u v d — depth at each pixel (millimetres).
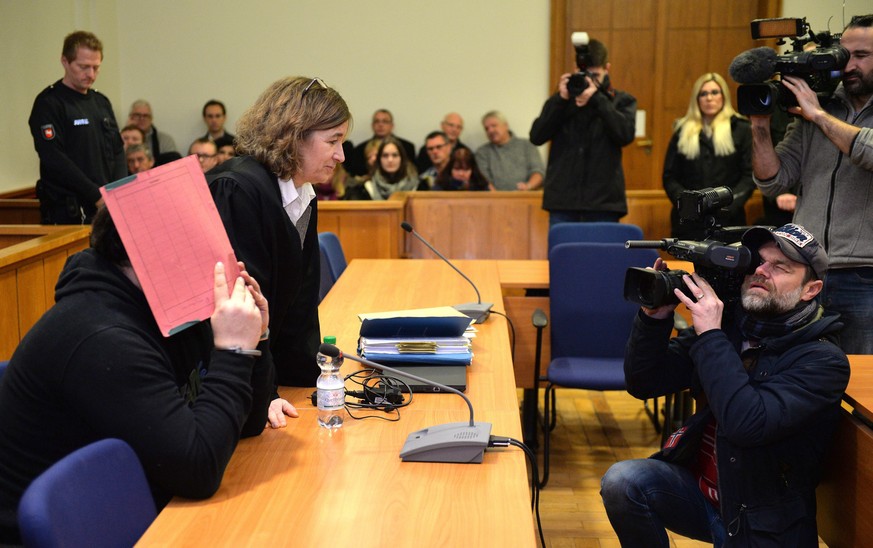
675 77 7172
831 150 2828
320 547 1396
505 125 6602
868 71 2713
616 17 7121
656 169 7289
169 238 1546
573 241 3900
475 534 1438
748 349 1997
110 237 1554
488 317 2842
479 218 5668
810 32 2791
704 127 4969
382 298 3113
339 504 1540
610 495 2078
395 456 1744
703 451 2105
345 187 6270
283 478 1641
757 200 5312
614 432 3875
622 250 3477
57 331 1495
